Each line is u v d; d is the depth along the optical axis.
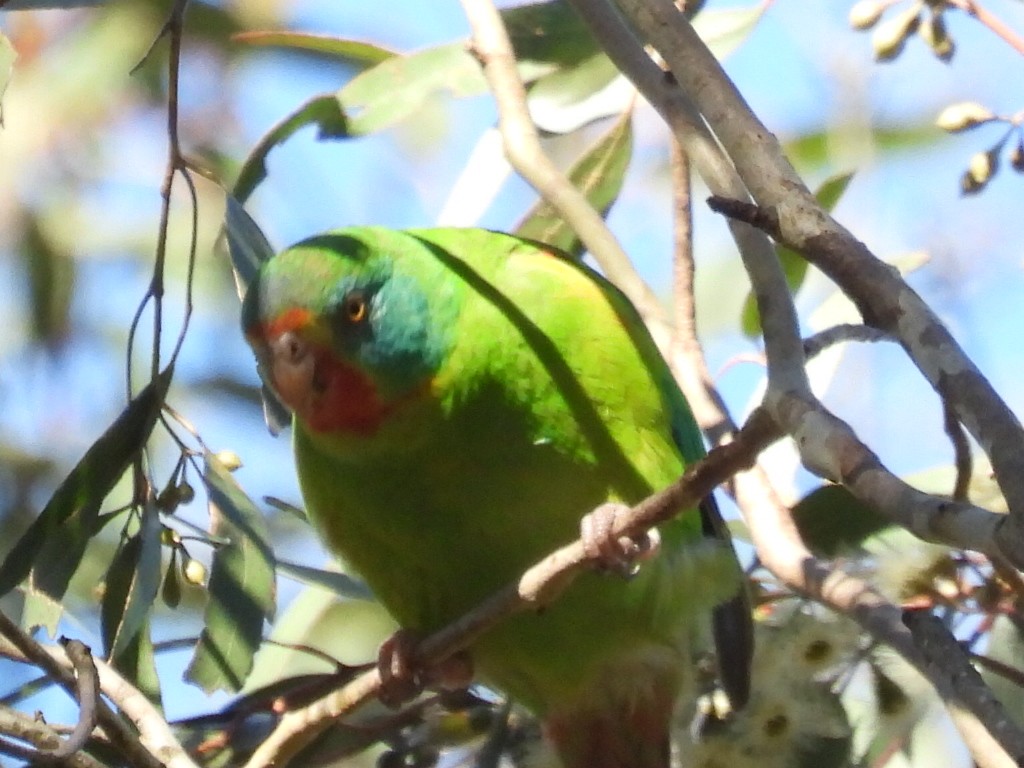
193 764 5.38
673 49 4.66
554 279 6.37
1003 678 6.48
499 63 7.23
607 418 6.25
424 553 6.40
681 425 6.81
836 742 6.46
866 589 5.66
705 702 6.81
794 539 6.06
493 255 6.45
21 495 10.69
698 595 6.49
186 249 11.02
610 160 8.24
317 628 9.33
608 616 6.37
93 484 6.37
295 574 7.42
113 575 6.27
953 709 4.79
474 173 8.20
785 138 10.42
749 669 6.40
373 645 9.35
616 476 6.26
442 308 6.18
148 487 6.34
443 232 6.57
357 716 7.07
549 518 6.22
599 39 5.49
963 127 6.76
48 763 4.39
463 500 6.23
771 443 4.50
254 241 6.95
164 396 6.45
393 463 6.23
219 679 6.32
